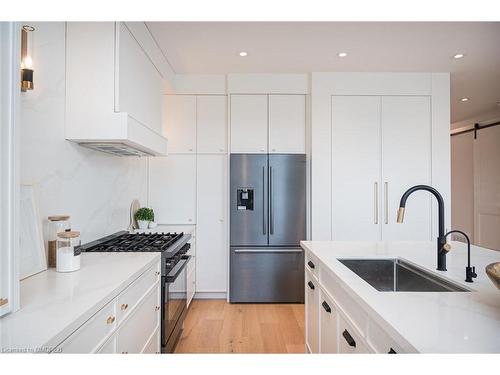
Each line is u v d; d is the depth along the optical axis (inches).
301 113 142.6
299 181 137.3
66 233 60.2
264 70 136.6
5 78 38.7
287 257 137.1
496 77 142.3
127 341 57.1
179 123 144.6
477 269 59.1
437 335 30.8
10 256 40.0
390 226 138.3
